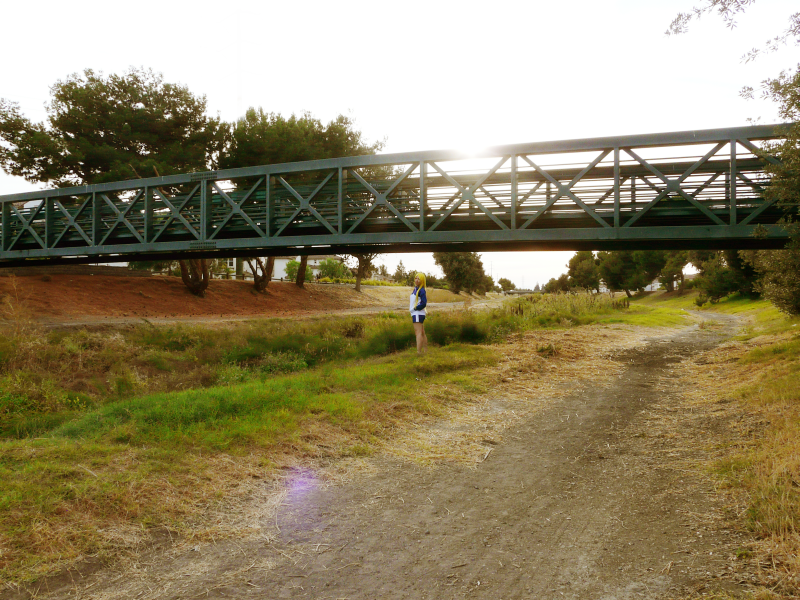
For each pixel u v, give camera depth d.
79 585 2.96
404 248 19.83
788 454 4.75
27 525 3.46
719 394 8.26
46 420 7.48
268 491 4.47
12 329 13.98
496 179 17.27
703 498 4.32
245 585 3.03
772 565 3.10
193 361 13.70
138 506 3.88
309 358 13.38
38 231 25.88
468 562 3.36
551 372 10.73
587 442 6.25
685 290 66.25
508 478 5.04
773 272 14.93
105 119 29.42
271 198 19.75
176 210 21.47
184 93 31.14
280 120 32.28
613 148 14.76
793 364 8.92
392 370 9.70
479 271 60.22
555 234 15.35
